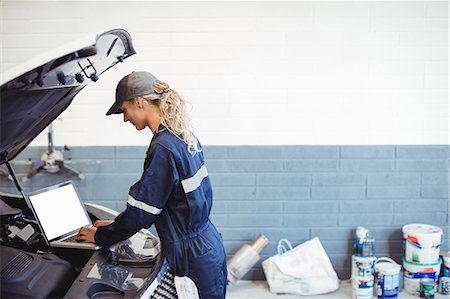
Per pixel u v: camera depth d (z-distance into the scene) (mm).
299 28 3477
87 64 1990
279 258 3459
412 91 3549
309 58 3502
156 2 3438
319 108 3539
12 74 1561
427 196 3625
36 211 2273
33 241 2254
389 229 3641
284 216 3611
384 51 3514
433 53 3523
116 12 3441
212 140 3545
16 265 1883
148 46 3469
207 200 2459
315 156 3570
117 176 3553
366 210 3625
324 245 3643
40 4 3428
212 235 2424
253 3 3451
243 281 3613
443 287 3385
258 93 3516
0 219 2320
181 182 2283
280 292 3383
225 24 3463
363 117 3559
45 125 2303
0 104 1631
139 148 3535
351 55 3510
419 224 3611
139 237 2418
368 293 3271
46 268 1942
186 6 3441
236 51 3482
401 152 3588
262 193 3588
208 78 3498
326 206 3611
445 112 3570
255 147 3547
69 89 2086
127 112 2338
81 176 3494
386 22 3494
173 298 2248
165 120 2305
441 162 3602
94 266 2047
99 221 2512
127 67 3477
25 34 3447
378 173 3598
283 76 3508
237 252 3502
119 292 1906
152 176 2209
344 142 3570
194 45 3475
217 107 3520
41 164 3436
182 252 2301
